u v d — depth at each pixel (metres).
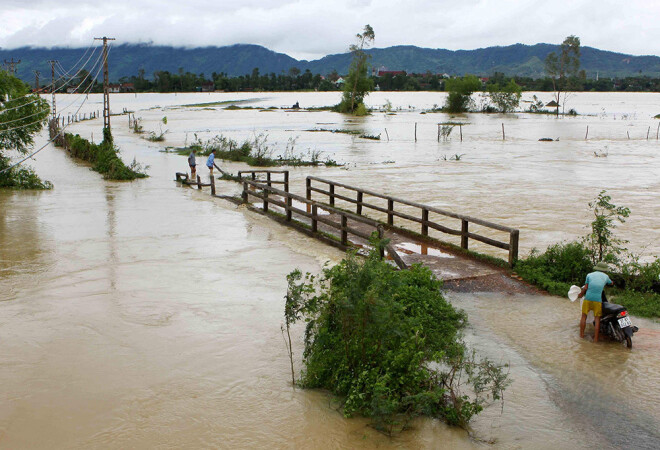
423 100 166.88
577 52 98.56
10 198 22.08
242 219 18.12
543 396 6.74
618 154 40.03
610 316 8.31
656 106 138.50
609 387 6.93
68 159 37.03
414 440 5.90
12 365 7.73
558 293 10.34
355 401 6.43
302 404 6.67
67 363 7.81
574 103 153.88
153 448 5.79
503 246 11.77
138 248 14.33
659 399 6.63
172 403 6.71
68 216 18.50
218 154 37.44
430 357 7.34
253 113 99.25
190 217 18.41
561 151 42.16
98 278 11.80
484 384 6.40
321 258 13.22
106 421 6.32
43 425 6.24
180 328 9.08
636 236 16.19
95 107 121.06
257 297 10.59
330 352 7.21
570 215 19.19
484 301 10.01
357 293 6.99
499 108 110.44
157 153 39.56
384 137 54.72
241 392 6.98
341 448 5.76
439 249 13.38
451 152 41.44
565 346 8.14
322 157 38.06
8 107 26.41
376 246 8.31
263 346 8.38
